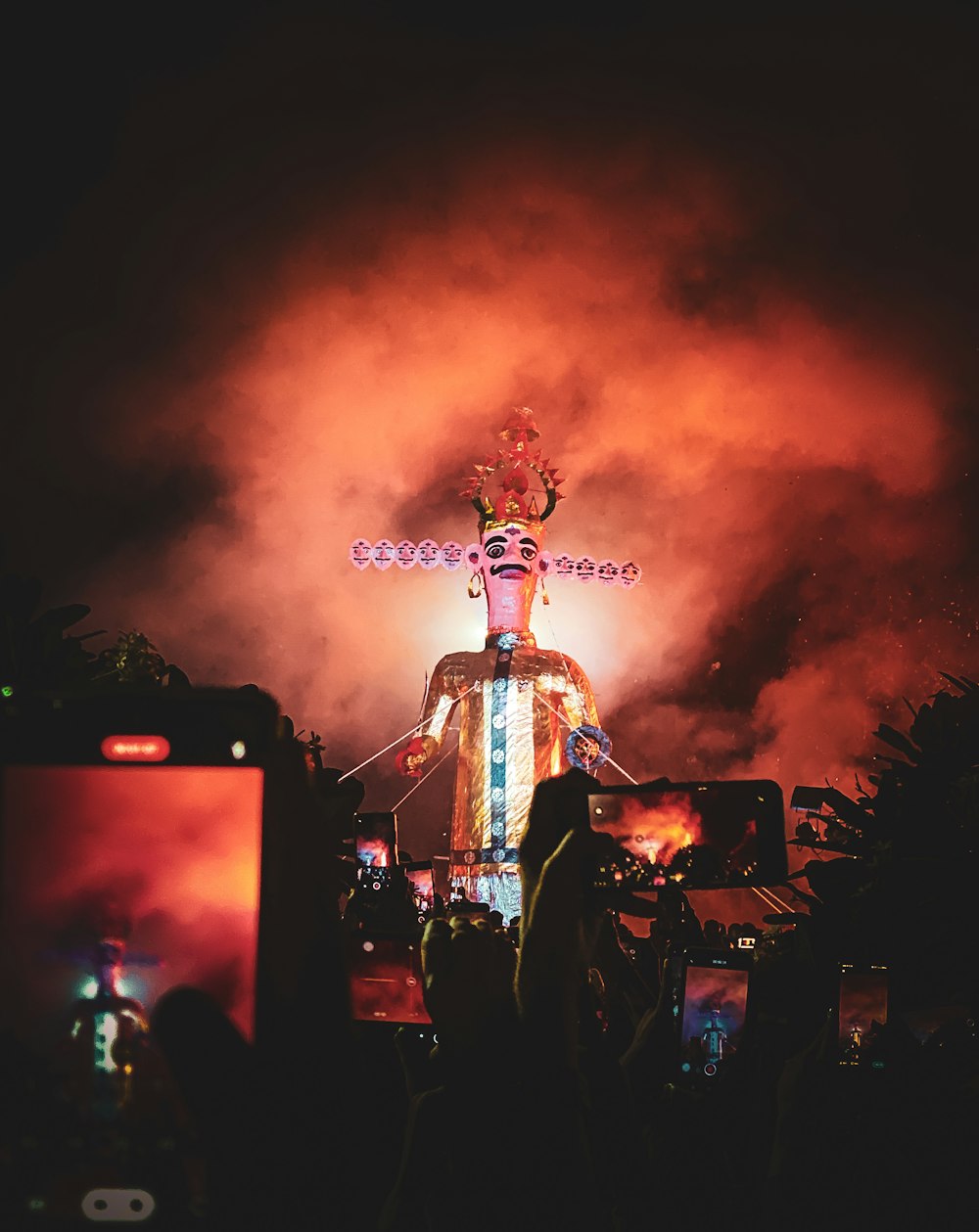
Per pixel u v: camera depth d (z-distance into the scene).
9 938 2.04
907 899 5.62
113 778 2.08
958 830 5.77
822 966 5.70
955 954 5.45
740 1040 4.79
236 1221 1.75
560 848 2.82
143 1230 1.87
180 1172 1.90
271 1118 1.77
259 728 2.08
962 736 5.97
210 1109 1.73
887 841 5.95
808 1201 4.80
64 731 2.08
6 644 4.86
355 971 5.04
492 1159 2.83
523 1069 2.83
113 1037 1.99
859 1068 4.86
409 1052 4.37
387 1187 4.07
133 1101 1.97
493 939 2.99
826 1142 4.83
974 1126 4.89
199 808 2.07
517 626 14.03
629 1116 3.73
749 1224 4.88
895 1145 4.86
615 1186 3.71
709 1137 4.78
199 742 2.07
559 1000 2.81
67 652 4.95
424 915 7.61
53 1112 1.95
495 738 13.52
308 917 1.98
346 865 7.24
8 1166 1.90
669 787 3.42
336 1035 1.94
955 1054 5.05
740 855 3.42
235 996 2.04
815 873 6.05
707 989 4.82
